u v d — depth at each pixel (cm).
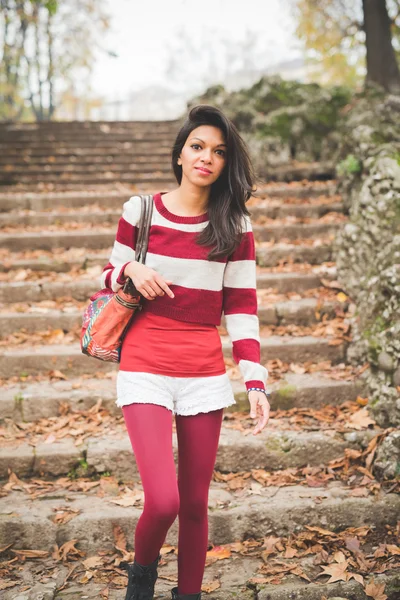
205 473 225
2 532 285
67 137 965
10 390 384
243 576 268
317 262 526
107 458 333
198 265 220
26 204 649
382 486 318
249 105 848
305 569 271
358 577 260
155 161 849
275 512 299
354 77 1395
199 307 223
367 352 393
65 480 328
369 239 451
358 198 500
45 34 1383
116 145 921
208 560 281
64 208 647
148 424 213
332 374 402
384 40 985
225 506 304
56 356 411
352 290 456
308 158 766
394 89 980
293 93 857
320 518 300
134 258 227
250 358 231
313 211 597
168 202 226
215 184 230
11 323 444
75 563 278
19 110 1565
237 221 225
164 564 278
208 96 983
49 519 290
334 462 339
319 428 357
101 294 232
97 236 556
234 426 361
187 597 231
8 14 1271
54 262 515
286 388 382
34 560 279
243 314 236
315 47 1198
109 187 739
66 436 353
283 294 484
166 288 213
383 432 347
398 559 274
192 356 222
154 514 204
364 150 552
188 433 224
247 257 233
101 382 400
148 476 208
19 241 551
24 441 348
